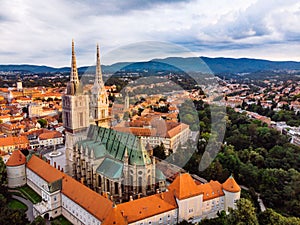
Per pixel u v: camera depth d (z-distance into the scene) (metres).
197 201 105.94
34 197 136.62
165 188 118.81
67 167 154.62
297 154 155.25
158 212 97.00
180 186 103.44
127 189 119.06
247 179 143.50
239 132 194.50
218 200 113.00
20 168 149.38
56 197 118.19
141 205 96.19
